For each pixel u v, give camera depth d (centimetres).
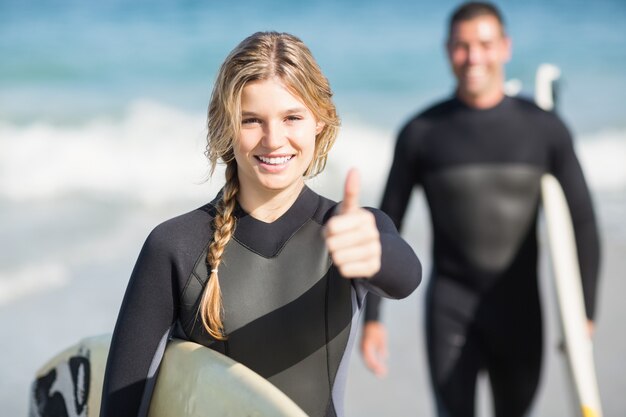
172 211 912
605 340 582
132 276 177
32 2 1809
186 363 175
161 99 1374
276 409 162
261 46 170
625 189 1002
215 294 173
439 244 414
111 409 170
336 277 180
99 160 1088
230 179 184
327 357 181
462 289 408
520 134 404
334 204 190
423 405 511
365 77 1512
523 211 405
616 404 497
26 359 547
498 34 403
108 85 1447
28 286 666
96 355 211
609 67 1585
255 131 171
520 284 407
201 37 1739
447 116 411
